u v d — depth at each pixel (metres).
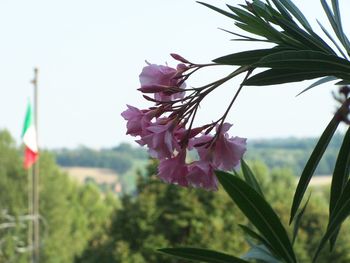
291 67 2.01
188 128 2.11
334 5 2.33
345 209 2.05
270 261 2.42
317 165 2.26
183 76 2.13
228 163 2.12
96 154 130.75
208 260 2.21
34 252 33.56
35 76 28.17
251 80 2.04
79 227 71.31
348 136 2.25
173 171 2.13
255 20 2.21
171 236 26.89
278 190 39.38
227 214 26.53
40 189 63.62
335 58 2.02
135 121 2.12
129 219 27.08
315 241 24.48
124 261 26.62
